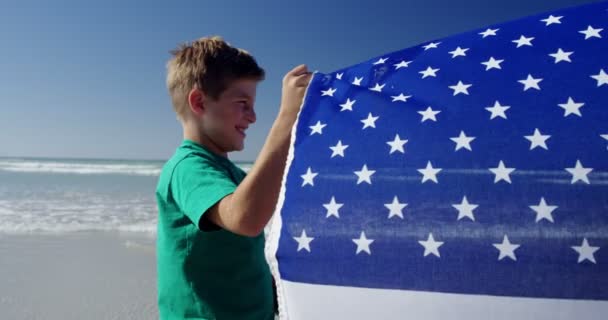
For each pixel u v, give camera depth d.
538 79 0.99
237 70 1.48
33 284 5.28
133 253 6.65
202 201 1.21
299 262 0.99
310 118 1.11
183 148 1.48
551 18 1.11
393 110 1.04
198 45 1.54
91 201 13.16
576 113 0.94
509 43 1.08
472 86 1.03
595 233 0.85
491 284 0.88
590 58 0.99
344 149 1.03
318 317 0.97
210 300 1.39
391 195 0.96
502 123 0.96
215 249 1.39
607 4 1.09
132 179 24.64
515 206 0.90
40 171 33.38
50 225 8.87
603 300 0.84
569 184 0.89
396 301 0.92
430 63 1.11
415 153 0.98
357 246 0.95
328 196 1.00
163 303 1.46
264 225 1.11
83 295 4.91
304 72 1.26
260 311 1.50
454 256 0.90
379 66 1.17
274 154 1.11
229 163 1.57
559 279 0.86
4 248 6.97
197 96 1.49
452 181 0.94
